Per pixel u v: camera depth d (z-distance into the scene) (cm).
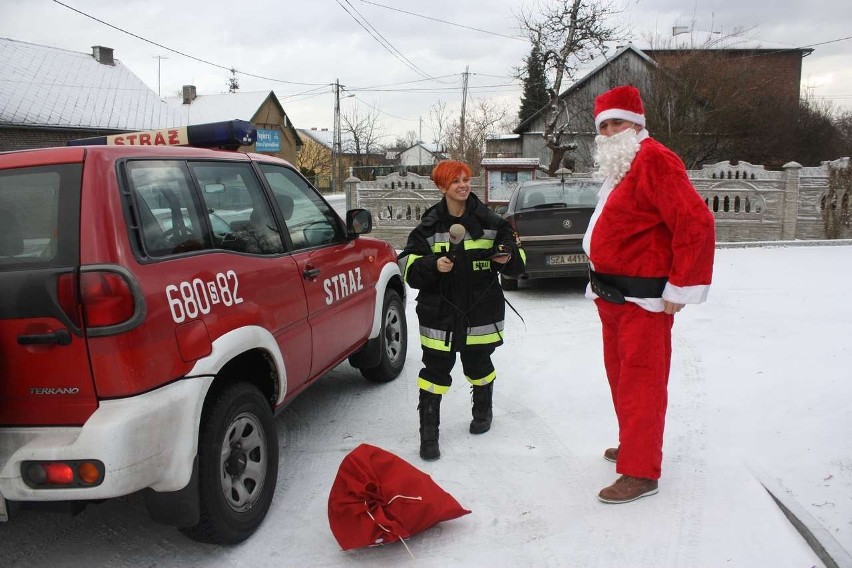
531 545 296
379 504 294
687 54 2664
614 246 310
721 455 369
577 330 677
